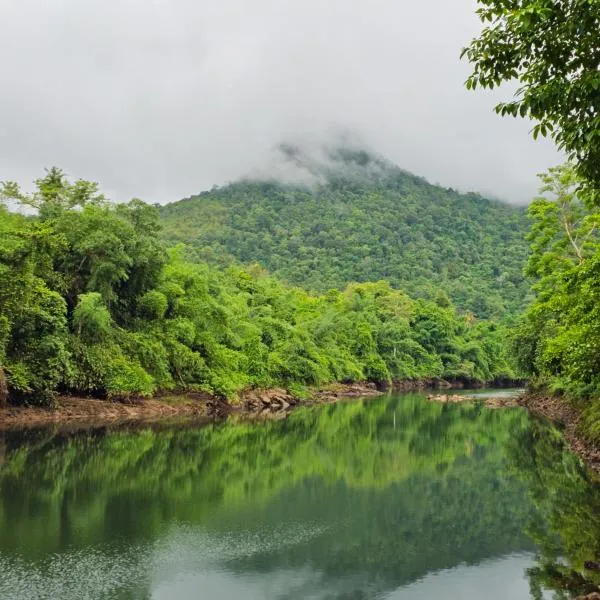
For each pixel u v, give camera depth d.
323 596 12.47
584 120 9.95
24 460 25.62
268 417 48.16
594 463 25.80
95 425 37.31
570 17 9.84
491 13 10.84
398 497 21.30
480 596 12.50
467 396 77.25
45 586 12.47
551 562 14.61
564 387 45.94
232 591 12.70
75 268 43.44
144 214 50.50
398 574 13.93
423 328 108.19
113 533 16.31
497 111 10.70
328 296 111.19
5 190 42.38
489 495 21.56
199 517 18.23
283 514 18.86
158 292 48.56
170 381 47.59
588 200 12.54
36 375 36.62
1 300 33.56
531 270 46.47
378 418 48.69
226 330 55.88
